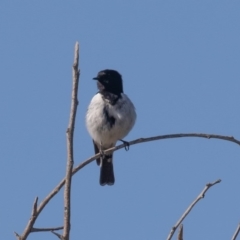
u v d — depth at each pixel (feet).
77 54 20.77
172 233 20.59
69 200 19.75
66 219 19.60
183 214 20.94
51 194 21.16
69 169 20.04
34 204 20.52
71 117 20.56
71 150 20.22
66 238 19.34
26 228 20.44
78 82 20.80
